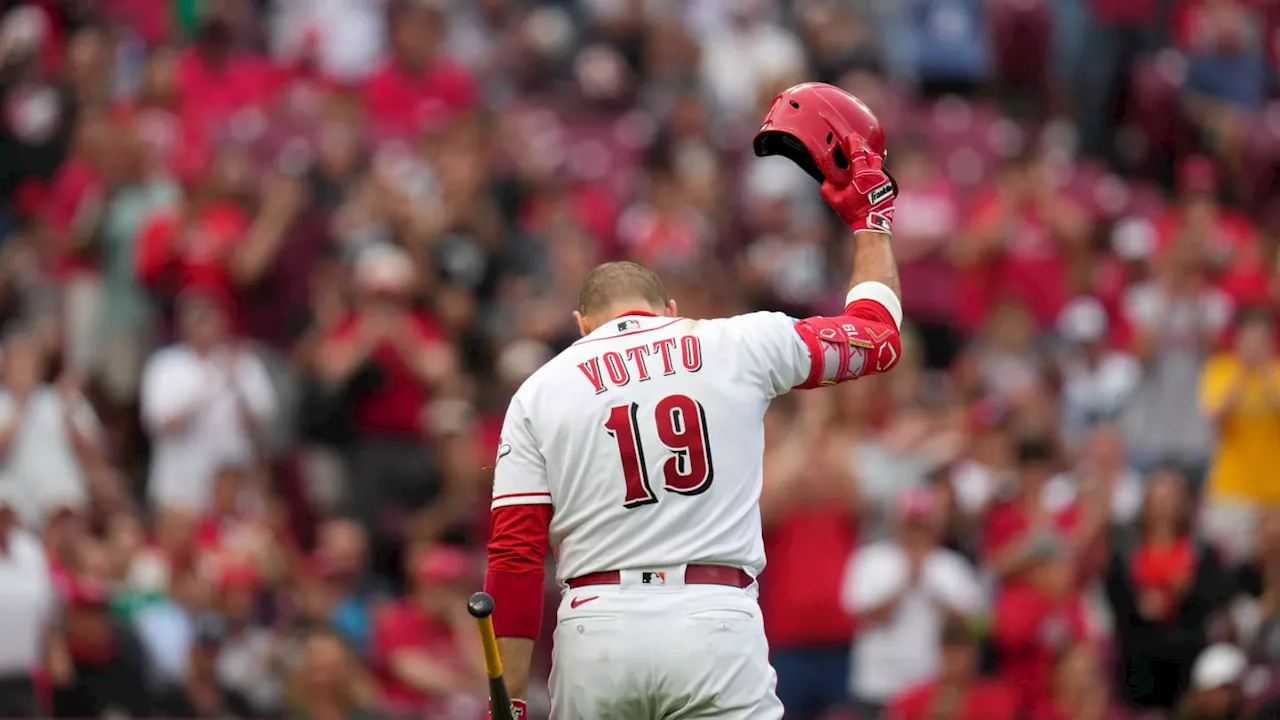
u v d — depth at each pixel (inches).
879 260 768.3
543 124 2388.0
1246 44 2844.5
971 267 2155.5
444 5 2468.0
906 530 1504.7
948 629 1460.4
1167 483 1611.7
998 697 1461.6
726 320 741.3
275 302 1909.4
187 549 1480.1
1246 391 1877.5
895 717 1460.4
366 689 1465.3
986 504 1684.3
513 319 1958.7
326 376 1775.3
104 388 1838.1
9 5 2303.2
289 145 2160.4
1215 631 1549.0
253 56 2375.7
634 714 708.0
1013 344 2010.3
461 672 1529.3
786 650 1520.7
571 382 724.7
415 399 1774.1
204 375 1713.8
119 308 1861.5
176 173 2069.4
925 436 1756.9
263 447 1764.3
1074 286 2188.7
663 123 2325.3
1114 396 2026.3
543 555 726.5
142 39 2423.7
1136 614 1582.2
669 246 2071.9
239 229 1956.2
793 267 2150.6
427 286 1915.6
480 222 2031.3
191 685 1402.6
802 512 1524.4
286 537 1632.6
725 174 2345.0
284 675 1454.2
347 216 1972.2
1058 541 1498.5
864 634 1498.5
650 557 709.3
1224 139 2682.1
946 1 2677.2
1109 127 2797.7
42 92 2128.4
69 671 1301.7
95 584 1386.6
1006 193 2217.0
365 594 1601.9
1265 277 2226.9
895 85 2664.9
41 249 1904.5
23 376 1557.6
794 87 792.9
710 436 717.3
